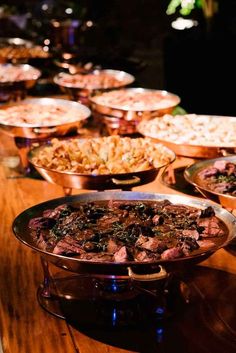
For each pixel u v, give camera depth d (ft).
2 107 10.02
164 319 5.32
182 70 16.51
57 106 10.04
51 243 5.34
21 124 8.73
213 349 4.96
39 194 8.25
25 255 6.60
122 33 25.59
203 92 16.42
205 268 6.18
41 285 5.94
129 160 7.41
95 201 6.31
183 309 5.47
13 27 22.74
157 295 5.43
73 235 5.48
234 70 15.93
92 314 5.41
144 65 14.62
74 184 7.04
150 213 5.96
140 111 9.57
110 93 10.95
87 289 5.79
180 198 6.22
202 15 20.20
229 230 5.61
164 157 7.44
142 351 4.98
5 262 6.47
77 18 23.59
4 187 8.56
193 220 5.78
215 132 8.51
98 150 7.79
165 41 16.66
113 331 5.21
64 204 6.18
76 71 13.12
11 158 9.85
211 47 15.90
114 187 7.00
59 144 7.83
